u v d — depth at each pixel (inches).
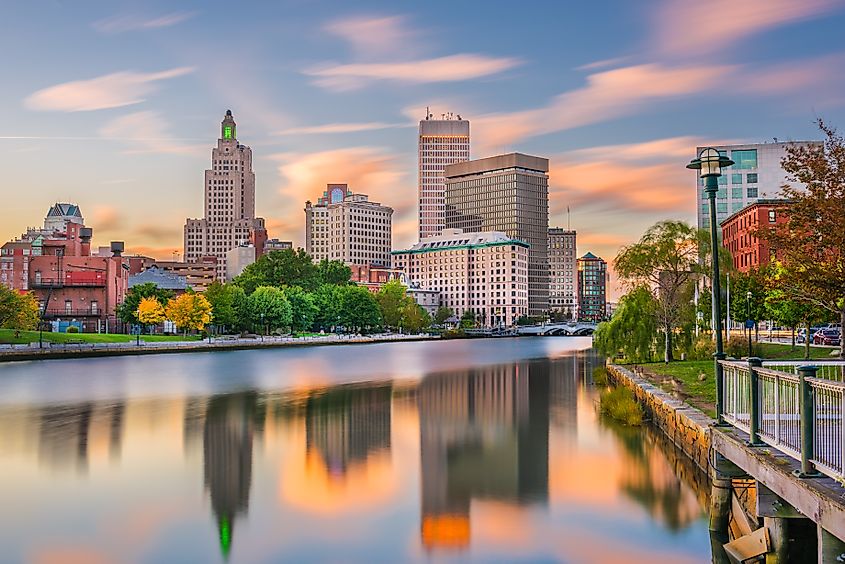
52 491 1159.6
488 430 1745.8
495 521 1009.5
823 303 1197.7
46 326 5994.1
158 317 6023.6
